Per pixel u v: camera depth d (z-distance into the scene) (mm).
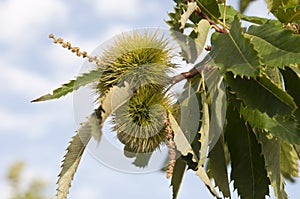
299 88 1187
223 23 1216
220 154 1230
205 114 1131
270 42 1148
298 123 1175
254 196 1226
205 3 1218
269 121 1172
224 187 1229
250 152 1233
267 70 1195
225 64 1126
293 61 1123
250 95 1129
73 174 1150
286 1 1274
